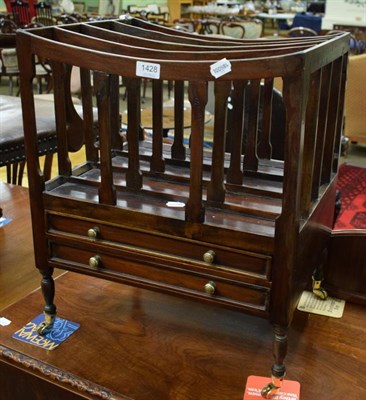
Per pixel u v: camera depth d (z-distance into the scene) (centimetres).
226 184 129
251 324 144
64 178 131
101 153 115
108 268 123
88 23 141
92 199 121
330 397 120
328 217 144
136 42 135
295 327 145
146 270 119
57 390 125
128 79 115
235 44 138
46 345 134
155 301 153
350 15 641
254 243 106
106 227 120
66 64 119
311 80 106
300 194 104
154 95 130
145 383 123
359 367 130
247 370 127
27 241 199
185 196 122
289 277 105
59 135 127
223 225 110
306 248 117
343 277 155
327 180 137
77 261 126
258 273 108
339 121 143
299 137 97
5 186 250
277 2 898
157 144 133
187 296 117
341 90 139
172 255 116
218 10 805
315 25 723
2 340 136
